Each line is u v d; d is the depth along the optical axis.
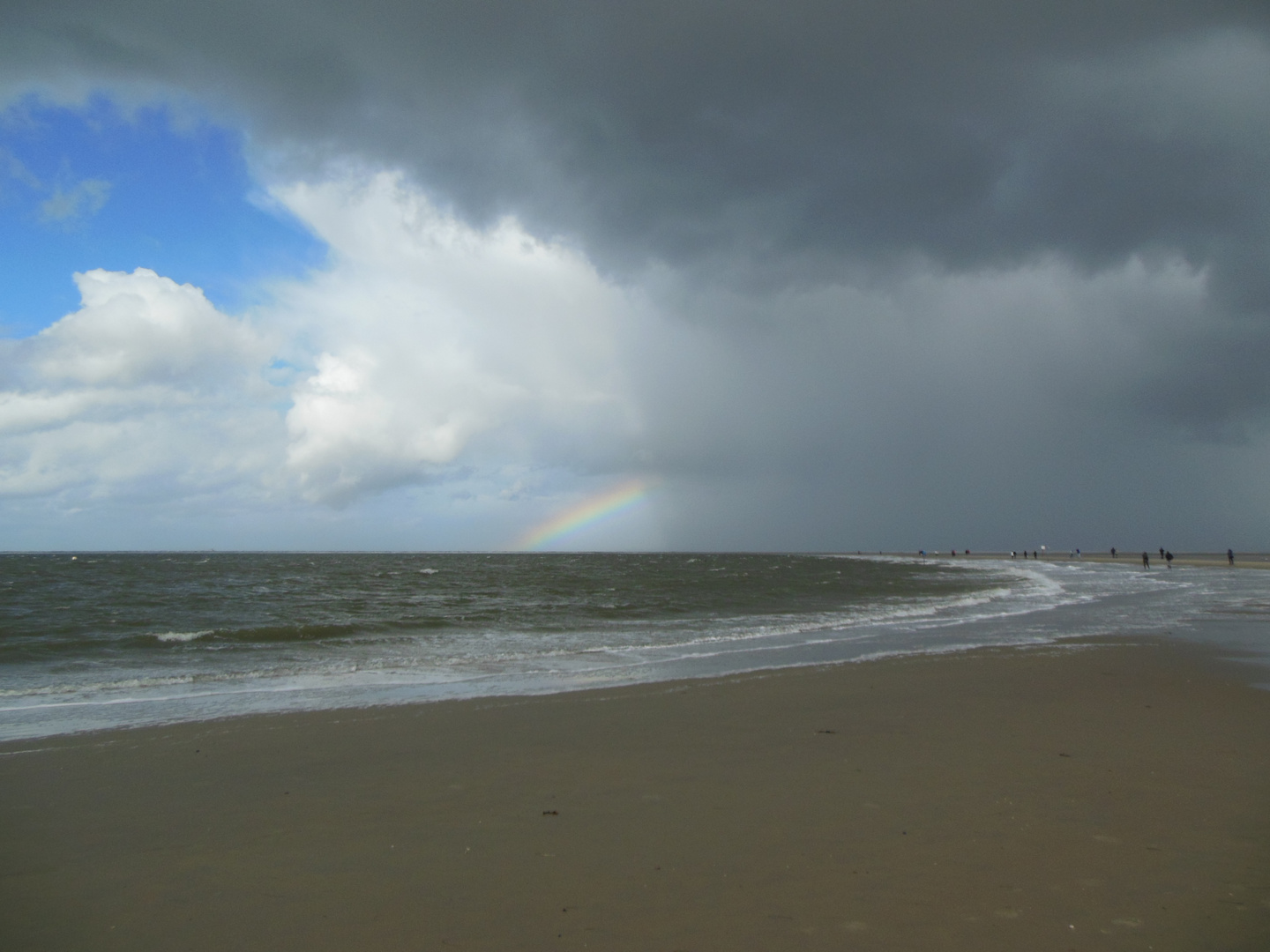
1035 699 11.87
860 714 10.81
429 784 7.66
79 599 42.41
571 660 17.69
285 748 9.27
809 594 45.38
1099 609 31.34
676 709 11.37
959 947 4.22
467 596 45.69
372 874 5.38
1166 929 4.42
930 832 6.03
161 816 6.77
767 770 7.96
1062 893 4.91
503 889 5.07
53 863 5.70
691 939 4.34
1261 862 5.41
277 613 33.75
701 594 45.84
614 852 5.72
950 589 50.12
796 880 5.14
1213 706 11.25
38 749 9.34
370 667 16.86
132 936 4.49
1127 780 7.43
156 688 14.19
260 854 5.82
